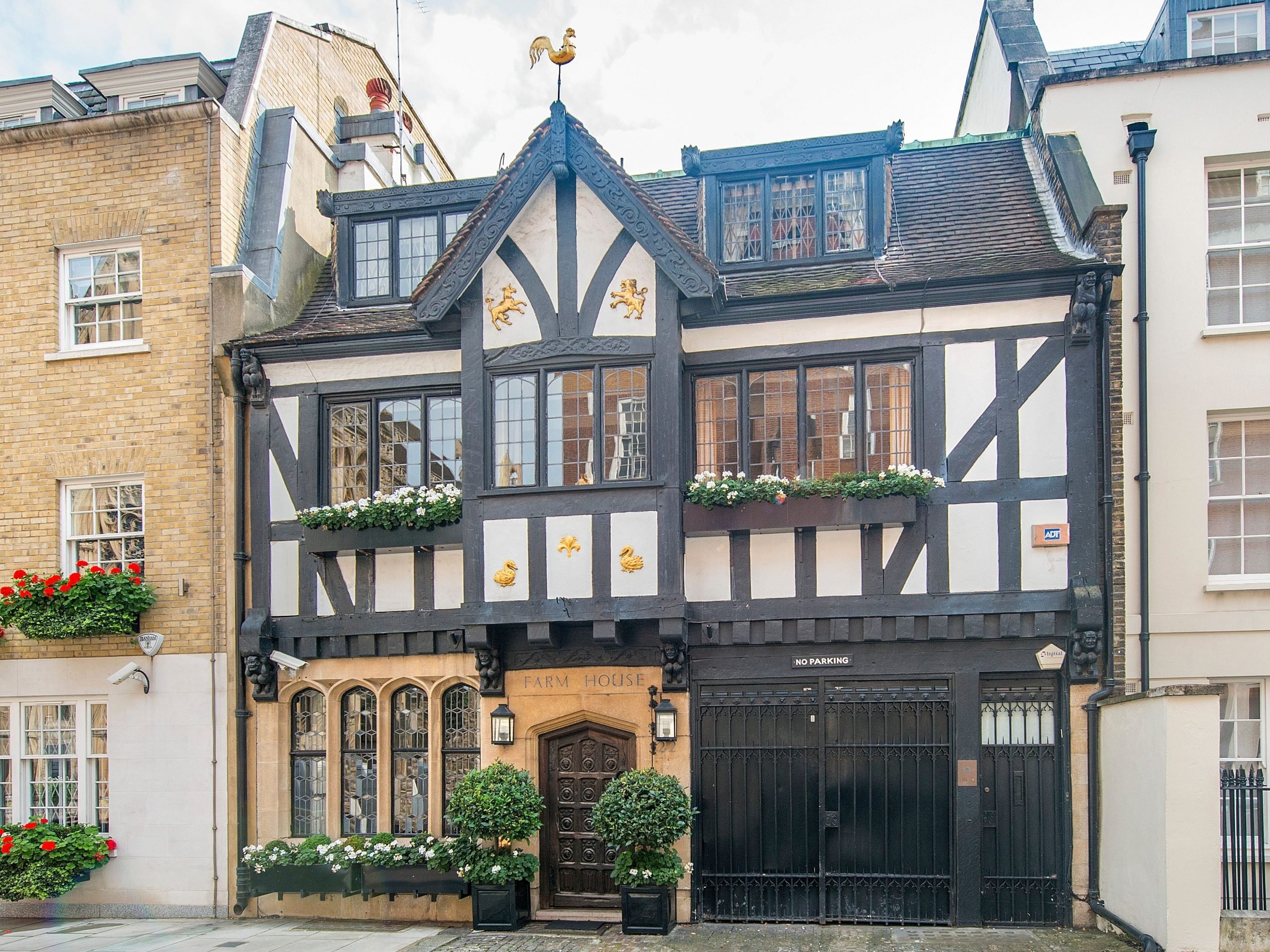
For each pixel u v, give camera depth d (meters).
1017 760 8.66
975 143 10.64
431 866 9.20
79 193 10.78
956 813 8.60
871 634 8.78
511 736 9.32
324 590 9.91
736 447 9.23
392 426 10.02
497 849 8.95
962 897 8.53
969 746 8.66
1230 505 8.85
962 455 8.77
